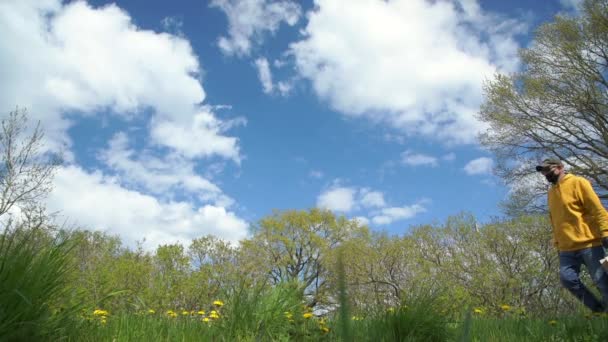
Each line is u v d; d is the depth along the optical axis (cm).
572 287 468
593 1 1462
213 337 293
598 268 451
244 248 1431
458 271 1202
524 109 1585
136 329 271
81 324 246
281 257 1792
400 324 309
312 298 327
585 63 1478
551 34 1546
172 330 291
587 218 462
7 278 206
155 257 1175
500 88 1590
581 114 1513
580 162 1534
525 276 1105
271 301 322
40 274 217
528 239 1170
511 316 450
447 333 313
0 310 200
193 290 1050
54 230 237
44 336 215
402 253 1308
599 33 1480
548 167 487
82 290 261
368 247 1347
